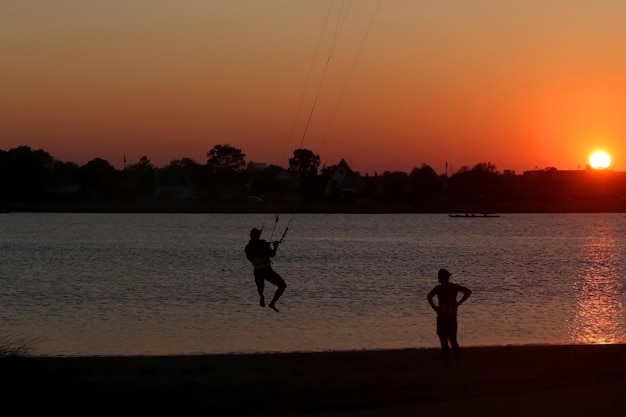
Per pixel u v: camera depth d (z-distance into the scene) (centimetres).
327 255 15988
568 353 4216
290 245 19712
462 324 6219
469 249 18000
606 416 2562
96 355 4819
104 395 3050
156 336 5666
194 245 19525
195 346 5247
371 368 3809
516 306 7450
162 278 10775
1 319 6625
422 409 2716
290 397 3056
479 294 8694
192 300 8069
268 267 4250
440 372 3647
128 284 9888
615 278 10825
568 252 16888
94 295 8594
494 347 4488
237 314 6894
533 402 2789
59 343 5356
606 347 4441
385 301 7938
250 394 3133
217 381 3491
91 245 19400
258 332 5844
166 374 3697
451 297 3681
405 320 6481
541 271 12131
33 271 12006
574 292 8912
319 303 7762
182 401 2995
